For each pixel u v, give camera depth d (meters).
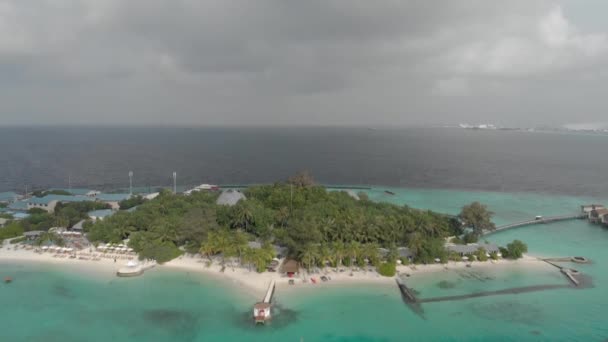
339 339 81.62
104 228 131.62
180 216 141.00
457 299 98.62
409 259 120.62
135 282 105.19
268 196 175.62
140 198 189.62
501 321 88.94
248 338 81.44
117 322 86.56
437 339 82.06
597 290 104.88
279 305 94.19
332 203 160.50
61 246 129.25
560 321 89.12
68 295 98.19
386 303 95.94
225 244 114.50
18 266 115.25
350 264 114.44
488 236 153.50
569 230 163.62
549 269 118.81
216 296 97.94
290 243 113.62
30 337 80.88
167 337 81.31
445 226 136.38
